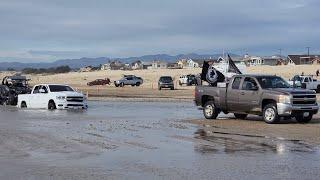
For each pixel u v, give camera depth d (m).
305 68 118.62
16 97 42.16
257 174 11.19
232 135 18.70
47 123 23.52
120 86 89.38
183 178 10.80
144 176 11.05
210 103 26.05
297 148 15.23
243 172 11.44
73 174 11.32
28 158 13.52
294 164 12.45
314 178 10.76
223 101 25.33
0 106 40.38
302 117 23.48
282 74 109.81
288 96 22.69
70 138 17.72
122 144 16.23
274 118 23.03
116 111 32.72
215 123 23.61
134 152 14.55
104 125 22.48
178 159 13.31
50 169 11.92
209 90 26.02
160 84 75.25
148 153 14.37
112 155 14.00
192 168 11.98
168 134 19.05
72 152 14.54
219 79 31.42
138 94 61.19
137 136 18.41
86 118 26.59
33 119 25.94
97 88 82.75
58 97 35.16
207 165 12.38
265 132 19.66
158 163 12.69
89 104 41.72
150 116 28.16
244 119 25.91
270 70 118.25
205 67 31.61
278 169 11.79
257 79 24.09
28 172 11.56
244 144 16.20
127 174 11.29
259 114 23.92
